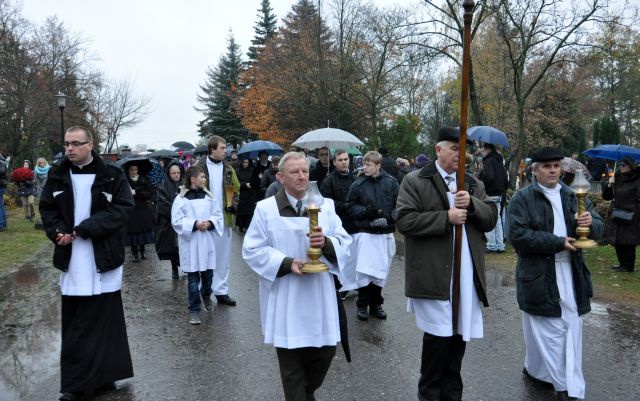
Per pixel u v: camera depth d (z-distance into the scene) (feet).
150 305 21.59
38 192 56.24
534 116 82.69
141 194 30.81
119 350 13.38
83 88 93.50
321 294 10.57
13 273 27.91
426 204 11.58
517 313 19.43
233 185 21.77
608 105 112.98
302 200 10.15
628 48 44.60
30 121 80.33
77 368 12.75
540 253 12.16
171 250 25.68
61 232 12.44
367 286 18.99
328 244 10.44
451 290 11.42
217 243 20.97
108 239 12.99
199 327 18.45
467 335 11.27
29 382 14.05
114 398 12.94
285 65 93.25
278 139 104.27
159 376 14.24
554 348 12.22
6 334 18.07
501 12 40.93
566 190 12.66
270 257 10.18
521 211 12.48
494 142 29.35
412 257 11.63
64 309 13.07
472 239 11.55
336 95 84.64
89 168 12.99
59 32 86.94
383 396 12.80
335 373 14.24
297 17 103.86
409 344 16.47
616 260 27.68
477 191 12.01
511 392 12.89
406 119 80.38
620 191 24.81
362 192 18.99
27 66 79.15
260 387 13.41
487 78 71.92
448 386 11.80
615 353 15.46
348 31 83.51
